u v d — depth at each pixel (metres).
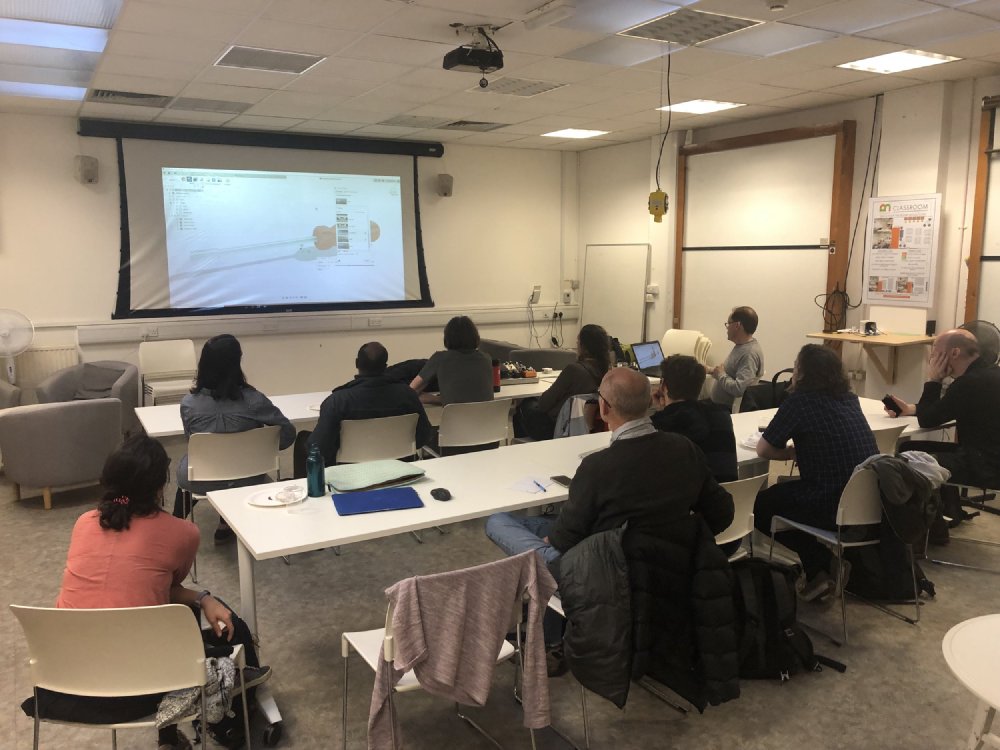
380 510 2.44
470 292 8.10
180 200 6.51
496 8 3.46
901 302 5.39
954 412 3.55
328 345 7.32
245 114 5.99
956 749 2.24
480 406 4.03
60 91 5.13
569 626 2.08
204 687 1.77
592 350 4.01
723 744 2.27
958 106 5.06
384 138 7.33
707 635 2.10
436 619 1.73
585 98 5.52
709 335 7.11
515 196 8.24
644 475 2.11
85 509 4.39
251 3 3.35
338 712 2.44
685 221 7.23
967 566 3.56
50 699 1.78
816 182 5.95
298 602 3.24
